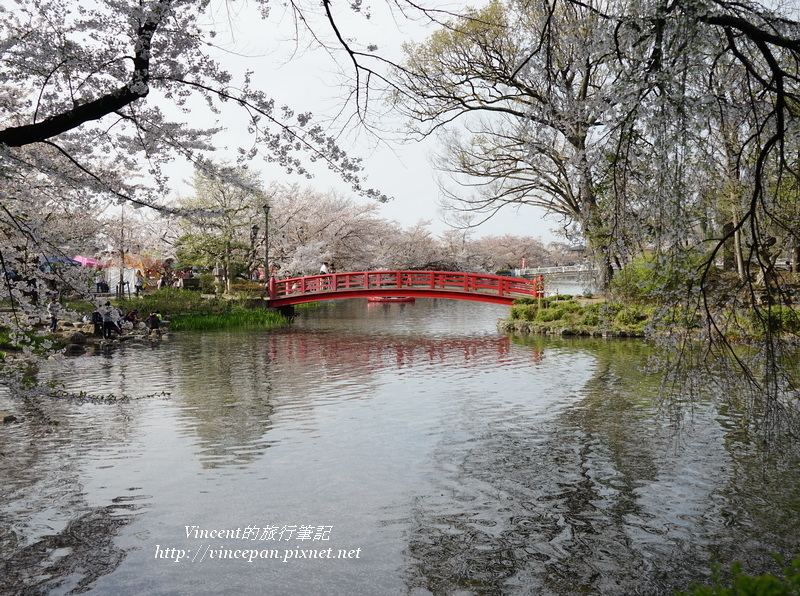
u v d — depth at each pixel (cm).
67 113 457
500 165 2436
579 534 561
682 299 470
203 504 630
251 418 995
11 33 514
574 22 459
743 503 620
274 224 3700
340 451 813
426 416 1008
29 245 535
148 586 471
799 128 388
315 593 464
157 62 531
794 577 219
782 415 460
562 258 5997
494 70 2005
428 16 455
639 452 793
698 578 482
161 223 3375
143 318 2367
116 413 1023
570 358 1609
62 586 470
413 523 587
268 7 523
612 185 486
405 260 4959
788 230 423
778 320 461
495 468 742
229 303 2864
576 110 458
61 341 1822
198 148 622
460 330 2450
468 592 467
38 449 818
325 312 3538
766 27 415
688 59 378
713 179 449
